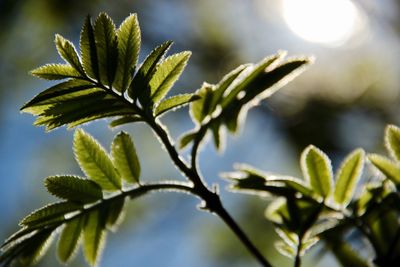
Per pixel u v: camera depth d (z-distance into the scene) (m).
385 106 0.94
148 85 0.51
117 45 0.50
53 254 1.16
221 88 0.54
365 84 0.95
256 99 0.54
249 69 0.54
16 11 1.16
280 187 0.54
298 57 0.54
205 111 0.54
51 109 0.50
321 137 0.95
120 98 0.51
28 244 0.52
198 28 1.13
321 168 0.54
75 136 0.52
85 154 0.53
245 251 1.17
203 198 0.52
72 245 0.53
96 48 0.50
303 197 0.54
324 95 0.96
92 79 0.50
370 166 0.54
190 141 0.53
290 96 0.98
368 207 0.53
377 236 0.54
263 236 1.15
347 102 0.95
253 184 0.54
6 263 0.51
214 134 0.54
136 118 0.52
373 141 0.93
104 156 0.53
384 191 0.53
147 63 0.51
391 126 0.51
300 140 0.98
